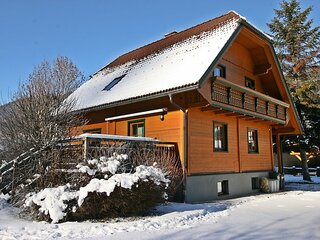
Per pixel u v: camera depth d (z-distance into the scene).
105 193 7.38
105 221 7.43
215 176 13.60
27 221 7.24
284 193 15.97
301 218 8.35
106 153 8.39
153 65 15.49
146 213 8.48
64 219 7.23
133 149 9.23
